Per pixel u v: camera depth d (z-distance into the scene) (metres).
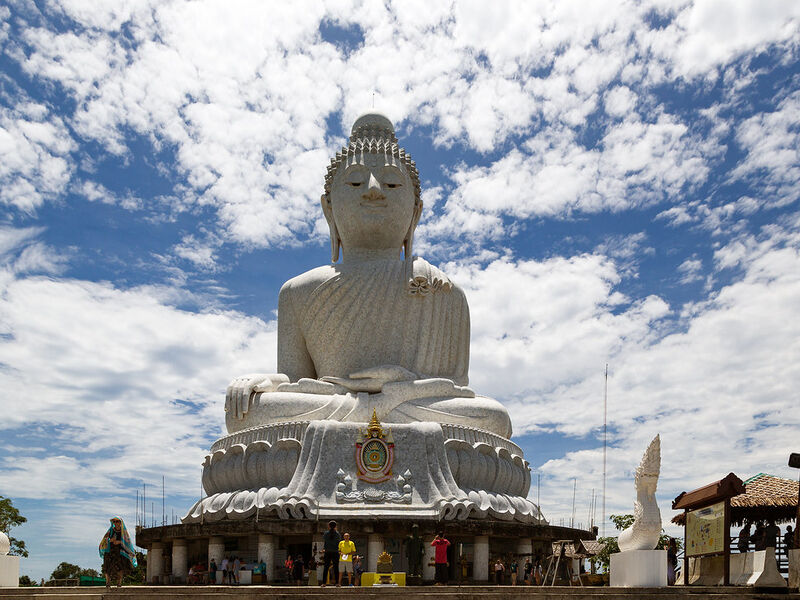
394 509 21.22
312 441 22.20
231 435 23.61
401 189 27.50
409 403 23.78
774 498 19.44
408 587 15.45
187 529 21.52
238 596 14.80
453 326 26.50
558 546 22.89
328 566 17.42
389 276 26.14
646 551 16.80
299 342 26.80
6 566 17.41
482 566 21.16
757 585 15.83
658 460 17.50
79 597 14.73
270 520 20.66
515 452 24.55
